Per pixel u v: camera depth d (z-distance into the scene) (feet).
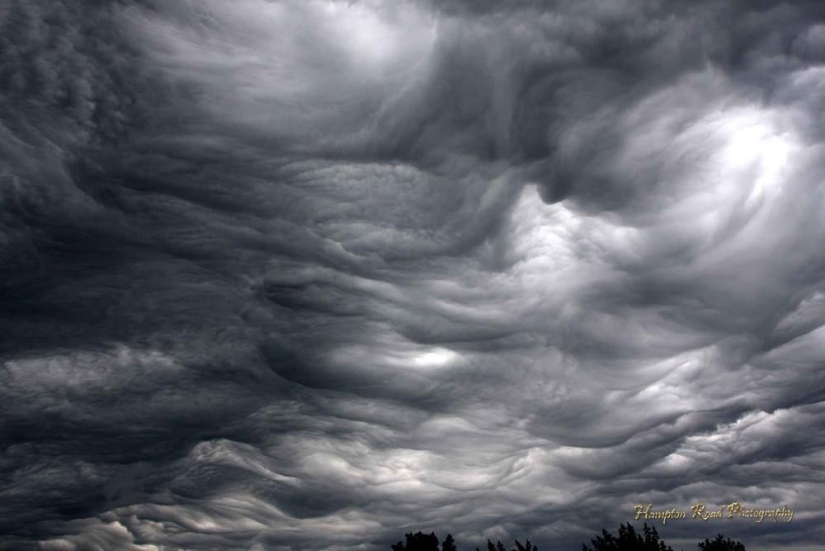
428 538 106.32
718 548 96.27
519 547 107.14
